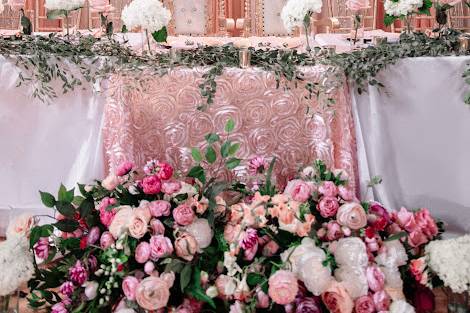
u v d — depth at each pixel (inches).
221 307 50.9
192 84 71.2
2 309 53.7
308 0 83.7
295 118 72.8
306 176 61.4
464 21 201.8
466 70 72.4
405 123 75.3
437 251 50.4
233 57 77.4
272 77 71.9
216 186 54.2
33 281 54.2
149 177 53.0
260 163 66.8
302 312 47.4
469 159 74.3
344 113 73.7
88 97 74.0
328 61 74.0
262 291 48.8
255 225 52.0
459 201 75.4
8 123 74.7
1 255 51.8
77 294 50.1
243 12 225.9
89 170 73.3
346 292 47.0
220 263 50.8
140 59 74.2
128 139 70.9
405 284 53.7
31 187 76.9
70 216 53.4
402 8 87.9
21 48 75.4
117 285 49.2
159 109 71.5
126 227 50.0
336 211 52.0
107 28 88.9
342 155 74.0
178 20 173.0
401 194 76.6
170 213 52.1
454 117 74.0
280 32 177.0
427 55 78.4
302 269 47.9
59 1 84.5
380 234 54.4
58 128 75.2
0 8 117.4
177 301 50.8
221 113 71.7
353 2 103.3
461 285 48.9
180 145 71.8
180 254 49.6
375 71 73.0
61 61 73.0
